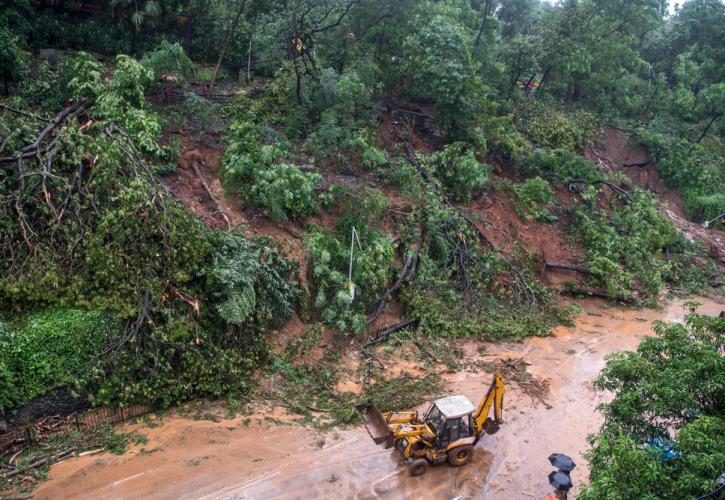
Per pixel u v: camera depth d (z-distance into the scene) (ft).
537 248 73.46
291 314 50.83
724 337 31.53
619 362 31.91
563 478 31.04
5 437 35.68
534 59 96.32
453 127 77.71
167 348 41.73
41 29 67.82
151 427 39.63
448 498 36.11
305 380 47.16
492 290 65.36
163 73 63.57
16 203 40.40
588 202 83.46
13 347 36.50
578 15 99.50
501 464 39.91
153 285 42.06
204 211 53.36
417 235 62.54
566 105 108.17
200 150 58.90
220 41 78.64
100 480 34.42
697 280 83.51
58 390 37.83
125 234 41.83
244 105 67.56
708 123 122.72
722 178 112.78
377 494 35.88
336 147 67.15
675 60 131.23
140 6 74.18
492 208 75.31
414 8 77.36
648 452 25.75
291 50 69.31
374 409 39.45
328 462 38.24
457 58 73.51
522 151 85.51
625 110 118.42
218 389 43.29
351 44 75.10
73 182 42.80
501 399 40.50
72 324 38.60
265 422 41.70
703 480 23.18
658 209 94.07
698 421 25.61
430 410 39.83
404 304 58.59
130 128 49.73
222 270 44.55
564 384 51.26
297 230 56.54
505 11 133.80
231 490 34.88
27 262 39.68
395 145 74.28
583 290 71.26
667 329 32.35
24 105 50.78
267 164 57.00
